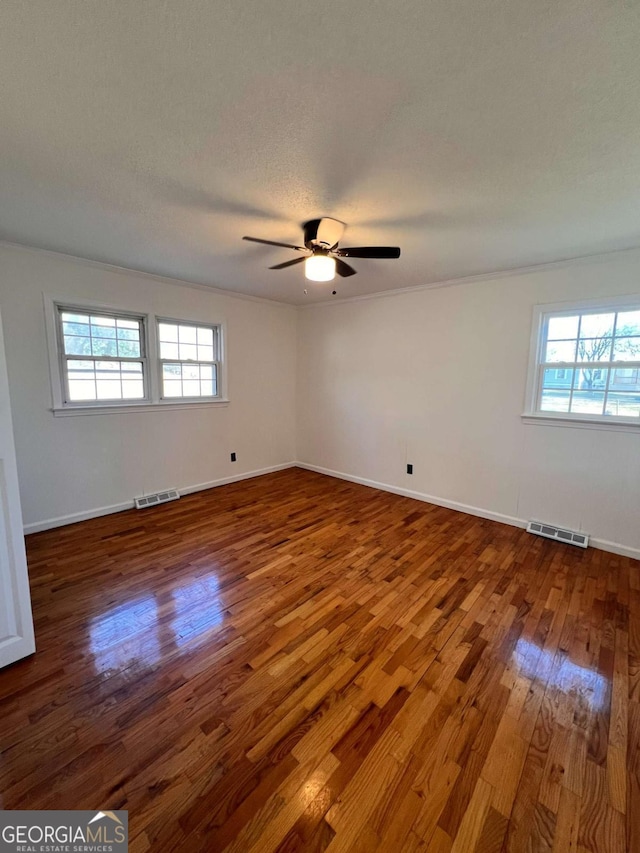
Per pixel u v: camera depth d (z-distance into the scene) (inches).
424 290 154.5
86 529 128.9
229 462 185.2
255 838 43.6
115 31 40.9
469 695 64.2
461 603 90.2
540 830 44.9
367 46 42.4
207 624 81.4
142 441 150.7
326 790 48.9
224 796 47.9
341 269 107.0
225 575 101.3
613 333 114.3
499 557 113.1
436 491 158.7
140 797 47.6
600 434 117.3
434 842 43.6
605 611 87.8
